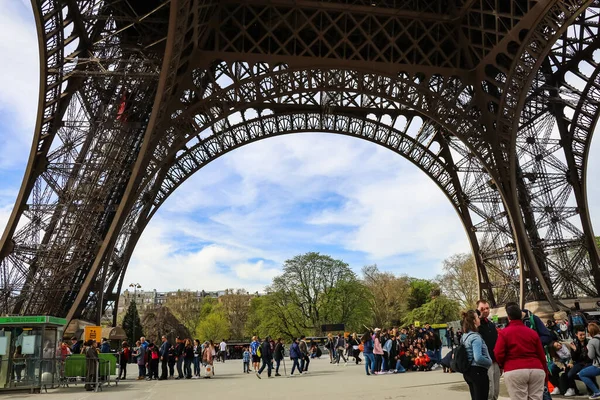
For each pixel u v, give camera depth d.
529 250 53.16
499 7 47.12
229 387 30.19
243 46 46.59
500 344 11.91
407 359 37.81
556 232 56.72
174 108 45.62
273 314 114.19
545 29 41.56
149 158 44.84
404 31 48.53
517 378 11.51
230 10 47.81
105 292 54.31
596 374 19.36
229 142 61.03
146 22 42.47
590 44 49.78
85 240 43.59
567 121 55.69
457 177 64.62
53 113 40.62
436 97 49.72
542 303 53.62
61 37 37.25
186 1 32.81
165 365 40.53
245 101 48.16
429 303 150.00
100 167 42.97
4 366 28.69
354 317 115.56
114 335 52.88
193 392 27.47
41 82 37.50
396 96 51.19
